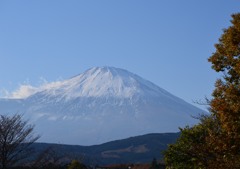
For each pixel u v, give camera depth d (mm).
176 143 29781
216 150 22016
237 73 22016
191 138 28250
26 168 46344
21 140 43875
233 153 21109
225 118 21141
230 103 21516
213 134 22625
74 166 61656
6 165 42844
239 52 22453
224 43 23016
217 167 21203
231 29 22703
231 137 21141
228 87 22109
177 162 29109
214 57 23172
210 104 22656
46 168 48281
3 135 42344
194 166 26719
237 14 23297
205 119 29219
